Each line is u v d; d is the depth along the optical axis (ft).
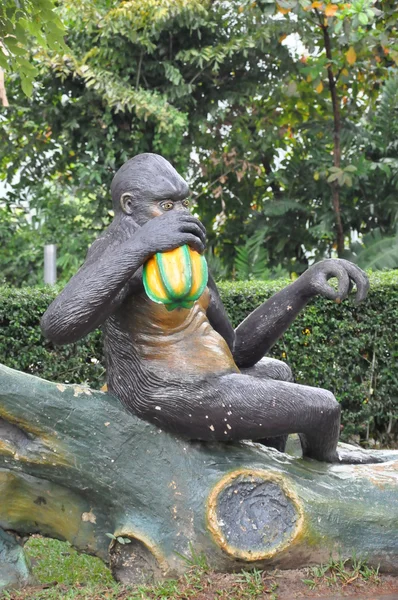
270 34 41.96
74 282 14.99
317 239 44.37
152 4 39.32
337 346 28.40
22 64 23.81
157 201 15.99
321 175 41.45
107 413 15.60
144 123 41.16
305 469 16.30
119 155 42.96
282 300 17.90
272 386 15.79
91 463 15.52
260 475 15.71
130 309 15.83
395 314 28.37
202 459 15.83
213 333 16.33
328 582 15.42
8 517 16.03
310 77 41.55
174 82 40.47
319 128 42.73
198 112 43.60
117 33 40.50
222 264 45.93
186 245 15.14
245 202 45.78
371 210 43.14
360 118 45.39
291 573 15.60
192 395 15.53
